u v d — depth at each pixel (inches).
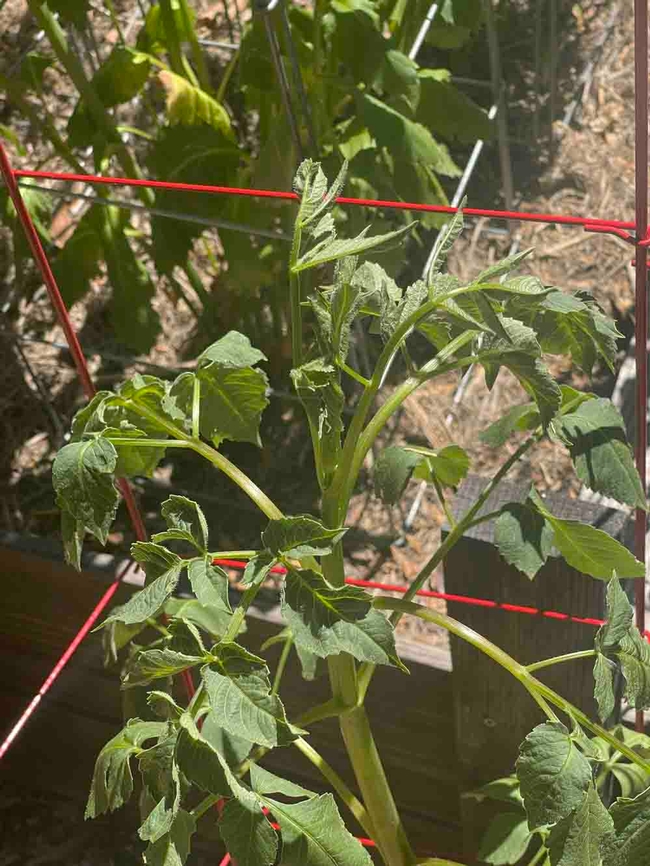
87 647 92.4
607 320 52.5
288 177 98.0
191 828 44.8
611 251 117.4
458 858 89.2
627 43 138.6
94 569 87.6
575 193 124.2
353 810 57.2
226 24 135.7
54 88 132.3
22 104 106.7
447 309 45.5
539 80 135.4
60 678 96.5
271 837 41.9
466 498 63.1
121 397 50.9
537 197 124.3
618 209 121.7
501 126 113.3
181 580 82.7
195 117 103.0
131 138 127.0
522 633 64.8
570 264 116.6
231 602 83.2
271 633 81.7
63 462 47.6
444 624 50.7
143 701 61.7
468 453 103.8
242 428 58.2
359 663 57.9
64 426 109.6
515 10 143.9
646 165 48.4
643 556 60.1
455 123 108.1
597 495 96.3
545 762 46.2
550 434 53.2
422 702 78.7
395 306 48.5
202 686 44.1
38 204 105.1
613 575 48.7
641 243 50.2
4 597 92.6
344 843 44.8
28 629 94.0
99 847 105.0
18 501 104.3
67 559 51.9
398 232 44.8
